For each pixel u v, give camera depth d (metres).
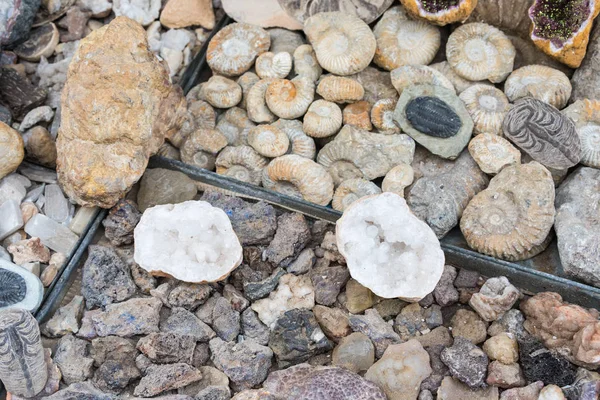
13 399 0.75
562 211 0.82
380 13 0.91
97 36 0.82
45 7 0.94
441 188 0.84
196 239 0.80
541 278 0.80
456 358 0.76
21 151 0.84
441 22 0.88
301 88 0.88
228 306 0.80
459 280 0.81
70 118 0.81
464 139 0.85
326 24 0.89
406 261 0.78
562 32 0.85
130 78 0.81
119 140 0.82
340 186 0.85
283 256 0.82
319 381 0.75
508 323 0.78
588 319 0.76
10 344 0.73
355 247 0.79
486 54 0.88
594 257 0.79
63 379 0.77
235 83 0.91
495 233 0.81
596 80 0.86
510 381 0.75
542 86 0.86
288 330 0.78
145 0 0.95
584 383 0.74
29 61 0.94
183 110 0.87
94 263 0.81
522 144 0.84
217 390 0.76
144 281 0.81
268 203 0.85
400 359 0.77
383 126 0.87
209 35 0.95
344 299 0.81
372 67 0.91
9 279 0.78
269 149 0.87
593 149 0.84
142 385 0.76
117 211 0.83
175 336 0.78
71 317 0.79
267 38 0.92
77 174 0.81
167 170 0.86
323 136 0.88
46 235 0.83
